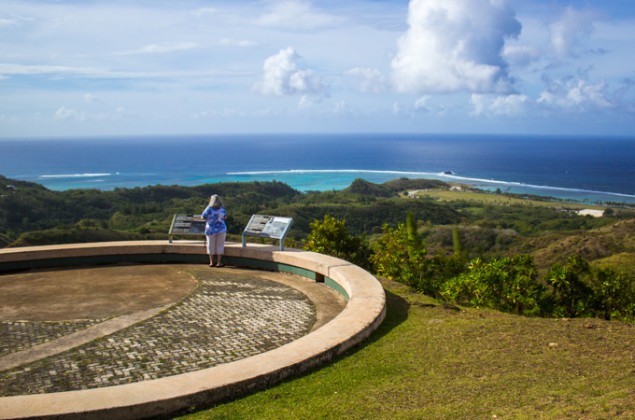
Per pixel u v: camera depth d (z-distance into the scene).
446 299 7.87
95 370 4.12
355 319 4.98
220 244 8.64
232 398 3.44
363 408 3.14
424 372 3.75
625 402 2.75
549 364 3.70
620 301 7.40
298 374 3.86
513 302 7.16
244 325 5.46
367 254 12.00
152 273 8.09
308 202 128.38
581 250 43.75
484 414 2.88
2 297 6.53
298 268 8.03
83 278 7.67
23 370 4.12
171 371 4.11
